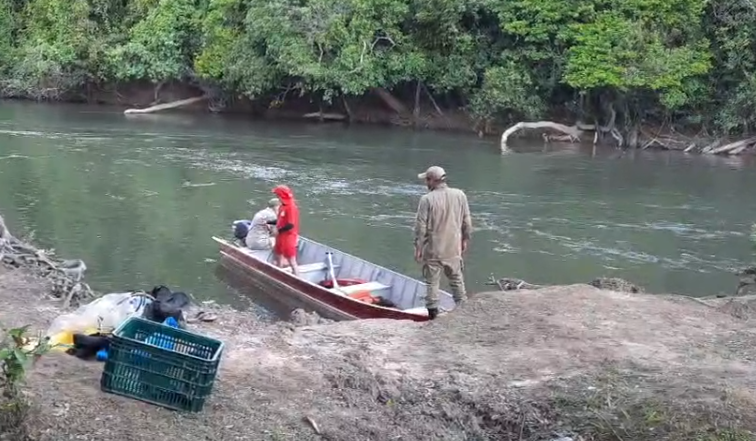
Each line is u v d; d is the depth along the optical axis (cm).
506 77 3070
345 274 1310
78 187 1986
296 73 3209
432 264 868
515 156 2684
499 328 757
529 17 3062
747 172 2459
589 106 3069
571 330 747
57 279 999
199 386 539
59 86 4025
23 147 2561
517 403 600
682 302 858
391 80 3291
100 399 543
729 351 703
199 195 1942
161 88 3956
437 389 627
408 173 2308
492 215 1831
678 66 2847
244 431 525
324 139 2983
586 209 1912
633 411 577
